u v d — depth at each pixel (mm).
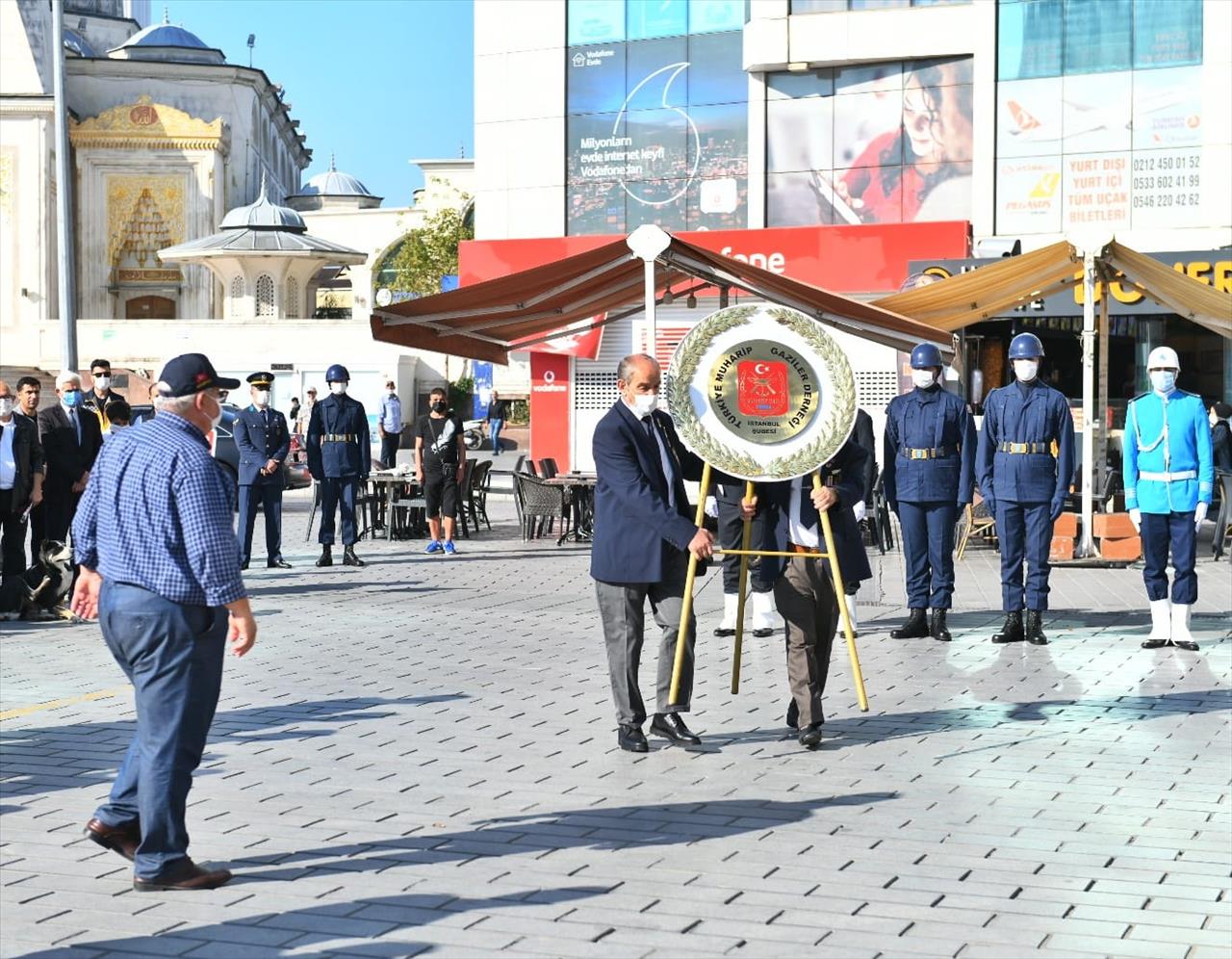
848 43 32594
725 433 8266
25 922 5586
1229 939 5402
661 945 5324
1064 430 12281
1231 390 25281
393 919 5609
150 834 5922
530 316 15328
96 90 79938
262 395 18516
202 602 5922
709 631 13141
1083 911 5707
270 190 89438
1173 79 30953
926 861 6352
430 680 10625
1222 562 19266
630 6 35188
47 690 10352
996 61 31969
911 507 12531
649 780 7738
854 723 9172
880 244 29594
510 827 6852
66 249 26531
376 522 23203
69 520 15086
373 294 83938
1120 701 9883
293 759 8195
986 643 12391
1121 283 20141
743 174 34250
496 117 36344
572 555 20500
